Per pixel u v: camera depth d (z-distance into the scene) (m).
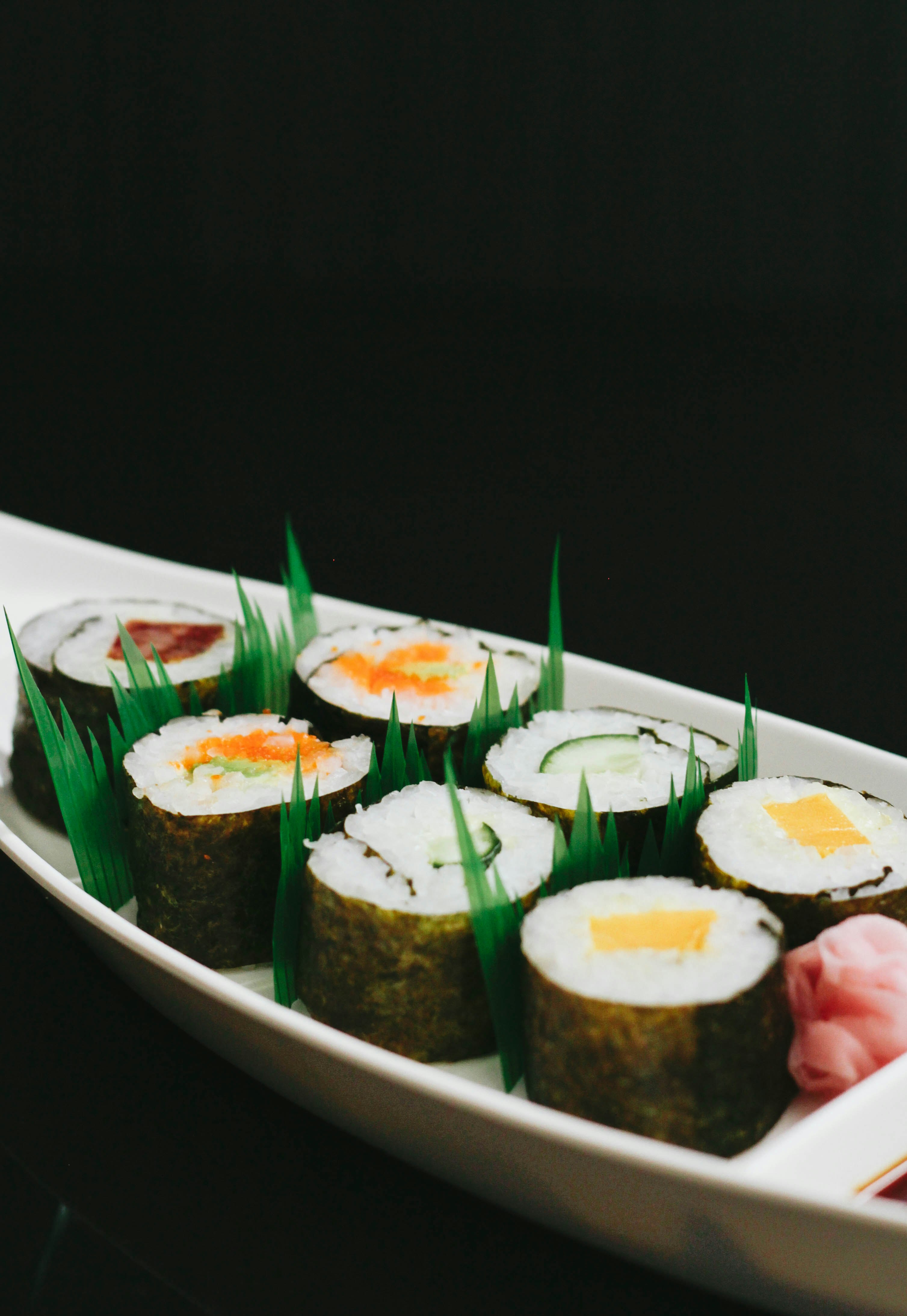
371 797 0.48
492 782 0.48
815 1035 0.43
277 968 0.45
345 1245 0.42
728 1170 0.38
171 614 0.58
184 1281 0.41
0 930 0.50
